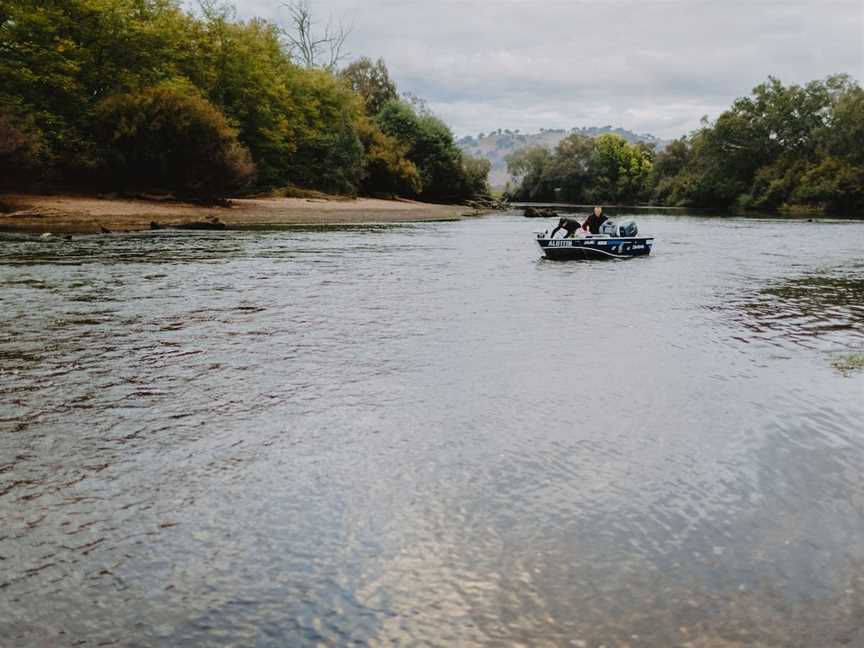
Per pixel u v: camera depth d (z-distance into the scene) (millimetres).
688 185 97625
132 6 43188
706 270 16328
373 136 74500
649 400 5691
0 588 2902
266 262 16172
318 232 28469
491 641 2594
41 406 5316
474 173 88375
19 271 13242
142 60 42875
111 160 35531
